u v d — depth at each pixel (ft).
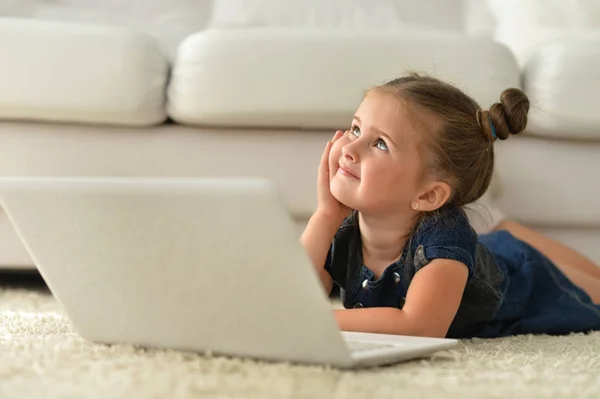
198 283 2.96
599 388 2.99
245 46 5.79
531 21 7.52
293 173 5.93
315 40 5.82
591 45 5.91
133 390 2.65
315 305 2.85
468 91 5.82
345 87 5.76
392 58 5.81
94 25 5.90
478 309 4.48
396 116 4.05
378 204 4.06
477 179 4.30
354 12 8.40
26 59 5.74
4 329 3.95
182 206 2.80
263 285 2.86
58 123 5.94
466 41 5.94
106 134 5.93
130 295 3.15
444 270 3.93
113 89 5.73
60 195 3.02
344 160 4.10
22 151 5.91
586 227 6.17
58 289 3.32
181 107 5.82
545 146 6.04
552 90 5.86
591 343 4.36
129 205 2.90
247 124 5.87
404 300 4.24
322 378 2.85
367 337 3.59
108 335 3.36
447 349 3.61
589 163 6.05
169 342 3.23
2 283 6.32
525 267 5.05
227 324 3.04
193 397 2.60
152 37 6.07
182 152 5.92
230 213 2.74
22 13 7.89
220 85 5.75
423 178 4.10
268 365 3.01
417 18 8.48
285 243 2.72
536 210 6.07
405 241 4.21
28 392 2.62
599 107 5.83
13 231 5.91
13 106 5.74
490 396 2.78
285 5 8.43
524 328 4.80
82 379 2.80
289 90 5.76
